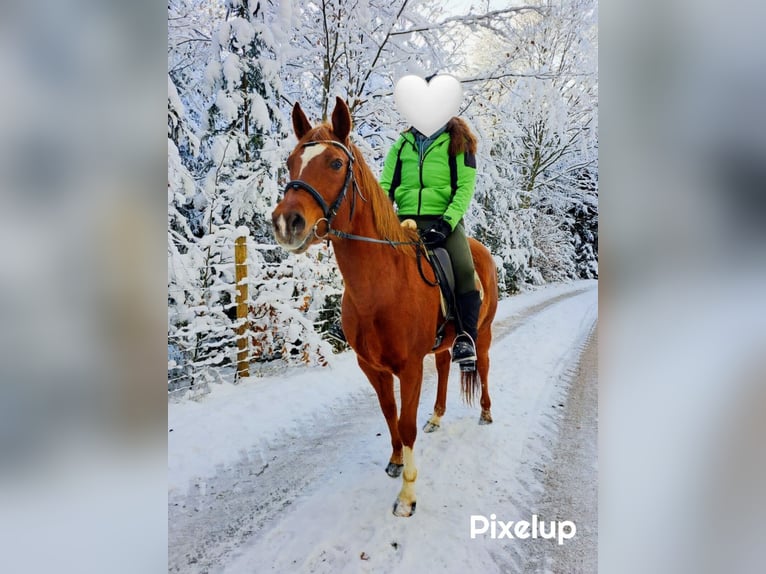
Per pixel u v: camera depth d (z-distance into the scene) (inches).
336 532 61.5
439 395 91.7
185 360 121.1
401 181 83.7
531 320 179.2
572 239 264.7
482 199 199.9
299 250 51.1
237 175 141.8
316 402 108.7
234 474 76.0
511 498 68.3
